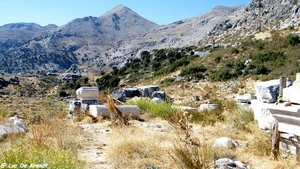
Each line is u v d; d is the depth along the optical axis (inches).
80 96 594.9
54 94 3437.5
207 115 492.7
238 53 2185.0
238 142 327.0
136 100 602.2
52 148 276.7
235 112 466.0
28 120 440.8
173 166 246.2
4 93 3580.2
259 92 350.6
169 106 546.3
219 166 245.6
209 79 1723.7
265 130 319.9
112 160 262.7
